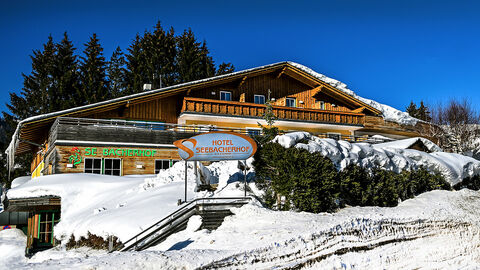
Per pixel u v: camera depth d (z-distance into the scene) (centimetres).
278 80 2775
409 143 1986
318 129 2750
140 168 1939
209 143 1246
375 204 1441
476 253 1027
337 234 972
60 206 1680
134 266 708
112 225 1150
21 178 2931
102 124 2047
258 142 1386
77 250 1231
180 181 1480
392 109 3123
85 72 4675
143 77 4747
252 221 1091
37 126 2047
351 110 2972
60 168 1791
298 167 1272
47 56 4653
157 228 1060
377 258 905
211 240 965
